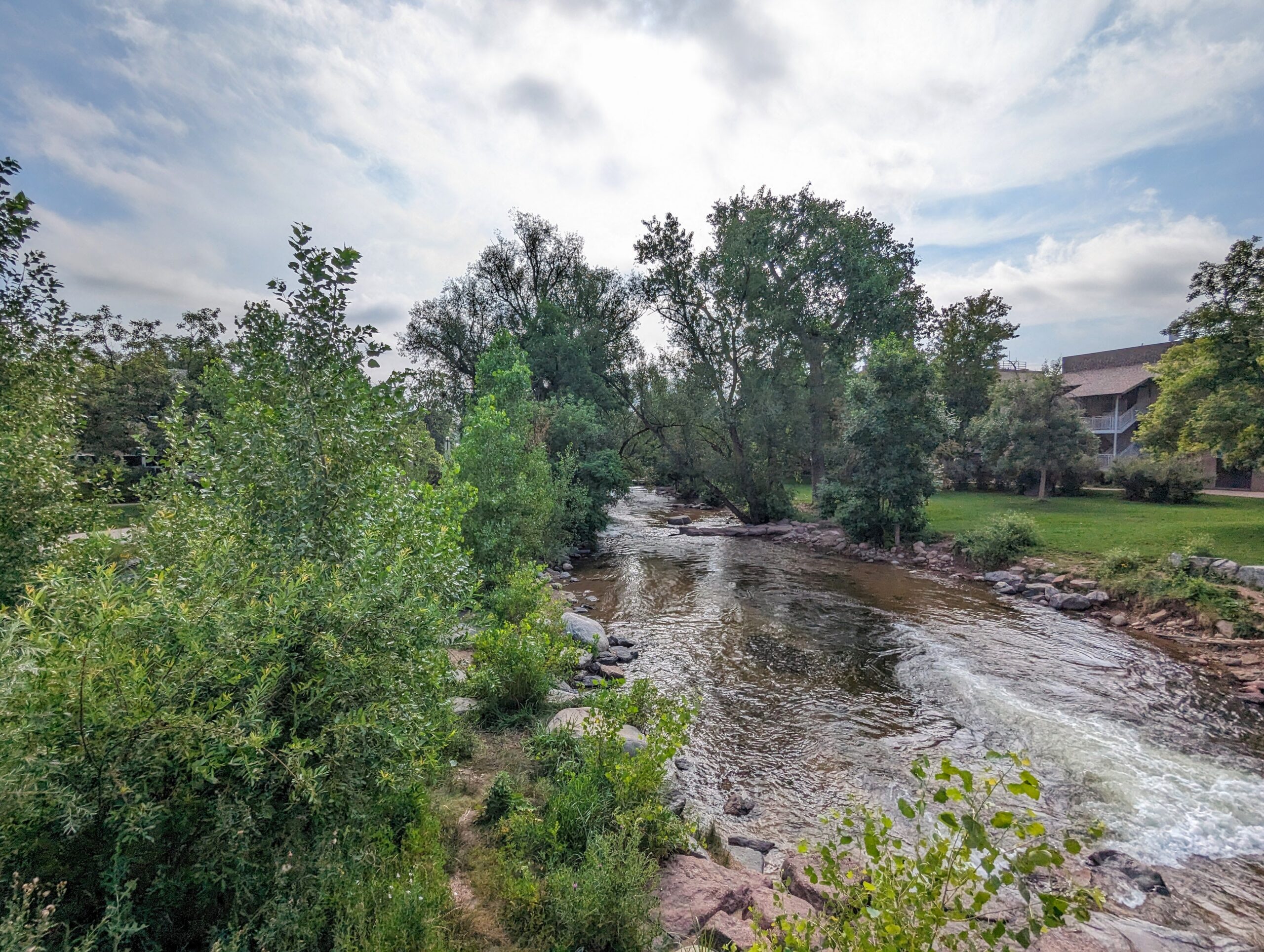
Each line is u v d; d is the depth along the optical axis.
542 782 5.88
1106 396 40.31
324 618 3.91
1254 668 10.98
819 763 8.04
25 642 2.81
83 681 2.76
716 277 29.20
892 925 2.60
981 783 7.54
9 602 5.23
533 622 9.12
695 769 7.87
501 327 35.25
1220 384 16.67
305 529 4.71
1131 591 14.76
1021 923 5.02
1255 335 15.82
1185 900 5.58
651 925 3.99
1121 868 6.02
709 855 5.51
